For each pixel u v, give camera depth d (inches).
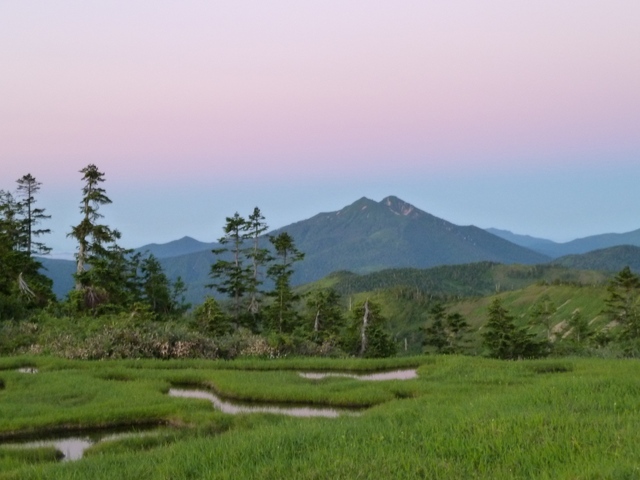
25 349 925.8
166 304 1855.3
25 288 1396.4
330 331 1883.6
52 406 545.6
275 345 973.8
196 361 813.9
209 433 453.1
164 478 297.6
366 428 379.6
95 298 1355.8
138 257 1809.8
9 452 419.2
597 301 4943.4
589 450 287.4
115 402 555.2
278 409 583.2
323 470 290.4
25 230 1908.2
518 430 331.0
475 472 274.2
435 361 826.2
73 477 312.0
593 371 677.3
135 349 887.7
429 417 405.4
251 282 1802.4
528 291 6171.3
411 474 277.0
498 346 1984.5
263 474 291.1
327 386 636.7
